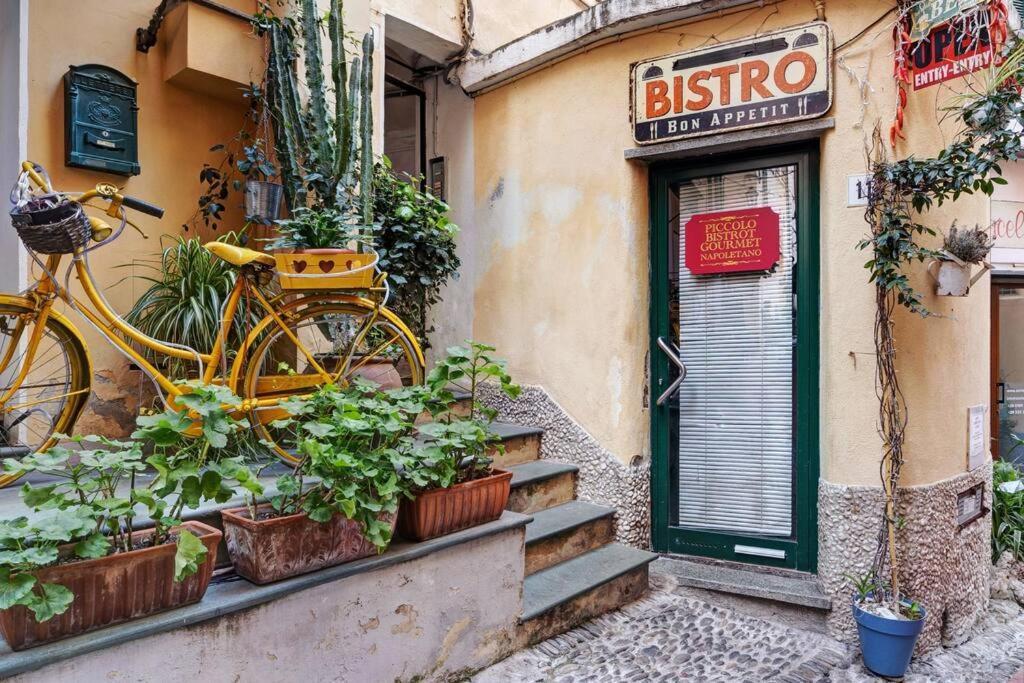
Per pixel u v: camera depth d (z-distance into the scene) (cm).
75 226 238
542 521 341
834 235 310
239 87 356
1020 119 262
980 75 312
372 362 328
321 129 350
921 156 301
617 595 321
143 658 172
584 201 384
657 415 373
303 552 206
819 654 288
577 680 259
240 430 282
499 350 432
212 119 370
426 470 242
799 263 336
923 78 286
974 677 285
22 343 295
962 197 318
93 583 165
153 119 346
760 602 320
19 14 302
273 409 282
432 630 242
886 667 270
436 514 244
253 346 306
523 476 358
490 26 475
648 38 355
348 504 204
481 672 260
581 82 384
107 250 330
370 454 226
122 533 186
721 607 326
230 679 189
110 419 328
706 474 365
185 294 309
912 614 275
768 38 319
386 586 228
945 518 310
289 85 344
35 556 152
